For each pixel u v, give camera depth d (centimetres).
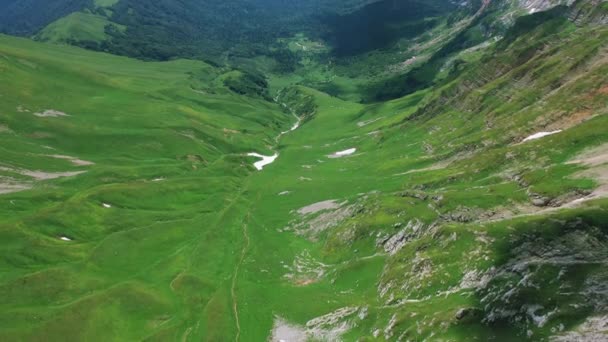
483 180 13238
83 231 15112
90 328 10569
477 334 7381
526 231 8662
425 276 9400
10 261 12788
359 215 14025
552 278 7362
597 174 10300
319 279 12062
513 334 7125
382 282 10406
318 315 10300
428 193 13088
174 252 14788
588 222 8081
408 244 11112
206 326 10694
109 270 13312
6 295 11294
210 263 13950
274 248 14512
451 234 9812
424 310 8369
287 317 10588
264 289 12019
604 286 6900
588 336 6319
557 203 10206
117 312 11206
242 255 14375
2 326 10181
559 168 11319
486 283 8138
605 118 13100
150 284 12619
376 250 12269
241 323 10694
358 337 8900
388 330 8381
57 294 11794
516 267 7956
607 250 7631
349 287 11194
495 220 9756
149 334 10694
